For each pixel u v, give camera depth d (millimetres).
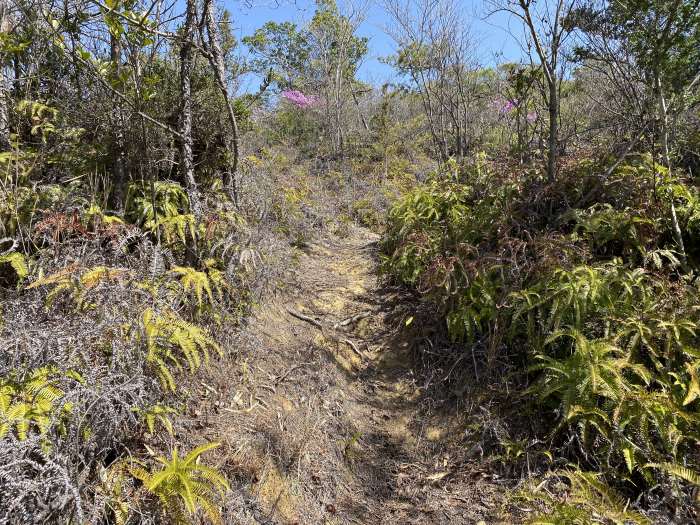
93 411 1938
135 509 1868
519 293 3215
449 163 5934
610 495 2125
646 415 2398
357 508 2635
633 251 3447
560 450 2609
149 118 2973
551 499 2197
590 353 2658
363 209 7414
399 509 2650
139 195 3387
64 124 3457
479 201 4512
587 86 6062
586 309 2945
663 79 3748
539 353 2965
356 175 9000
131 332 2299
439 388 3350
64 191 3123
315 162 9625
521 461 2703
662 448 2428
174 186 3506
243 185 4418
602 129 4902
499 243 3652
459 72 7648
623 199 3701
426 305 3916
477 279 3570
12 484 1570
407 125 11055
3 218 2803
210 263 3215
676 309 2842
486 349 3311
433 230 4676
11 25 3564
